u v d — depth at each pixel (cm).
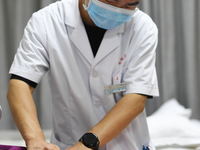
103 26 99
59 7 107
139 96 99
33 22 102
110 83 104
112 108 97
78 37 101
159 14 279
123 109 95
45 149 81
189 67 281
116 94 106
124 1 88
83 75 104
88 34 105
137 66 102
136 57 103
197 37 283
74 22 102
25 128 85
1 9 256
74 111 104
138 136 111
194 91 283
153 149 112
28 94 93
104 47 102
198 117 283
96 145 86
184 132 194
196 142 185
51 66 102
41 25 102
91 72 102
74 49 103
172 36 281
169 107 239
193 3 279
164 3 279
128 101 97
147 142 113
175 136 193
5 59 259
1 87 258
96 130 90
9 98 93
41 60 99
